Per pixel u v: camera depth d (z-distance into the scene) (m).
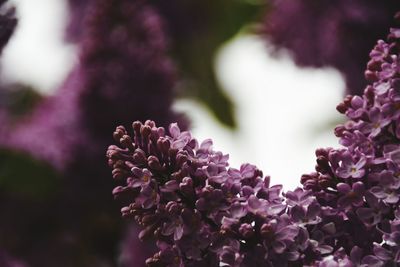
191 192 0.76
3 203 1.26
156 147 0.77
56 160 1.26
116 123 1.26
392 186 0.76
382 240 0.76
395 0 1.17
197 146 0.77
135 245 1.15
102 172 1.25
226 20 1.67
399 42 0.80
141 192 0.76
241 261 0.75
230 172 0.77
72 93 1.28
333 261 0.74
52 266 1.25
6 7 0.92
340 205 0.76
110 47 1.26
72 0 1.55
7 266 1.20
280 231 0.75
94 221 1.26
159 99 1.26
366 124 0.78
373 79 0.79
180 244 0.75
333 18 1.20
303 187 0.77
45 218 1.26
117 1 1.27
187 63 1.66
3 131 1.31
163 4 1.61
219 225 0.75
